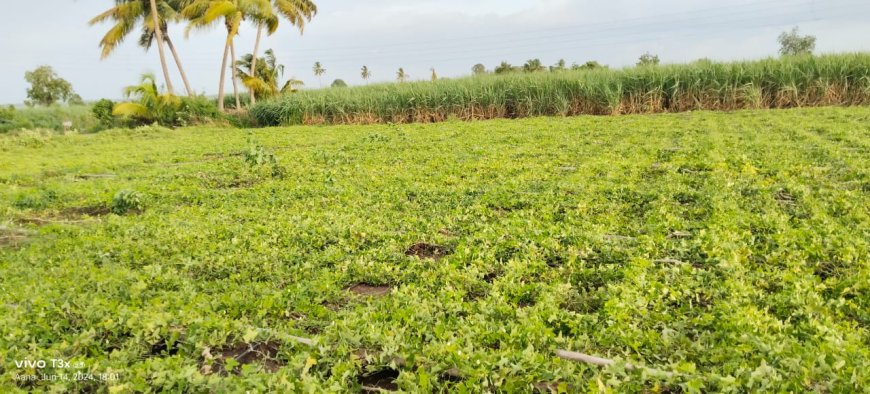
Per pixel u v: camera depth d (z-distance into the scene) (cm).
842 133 1055
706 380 279
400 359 312
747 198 638
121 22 2581
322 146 1380
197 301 404
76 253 536
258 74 3219
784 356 293
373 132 1684
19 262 510
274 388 290
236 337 352
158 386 295
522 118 1934
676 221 559
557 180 797
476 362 298
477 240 538
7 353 319
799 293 382
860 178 698
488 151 1092
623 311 365
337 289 439
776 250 471
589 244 506
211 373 322
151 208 746
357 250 534
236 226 611
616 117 1714
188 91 2839
